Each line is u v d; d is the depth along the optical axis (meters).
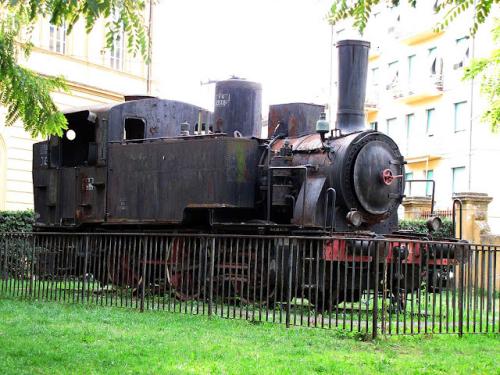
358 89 14.44
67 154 17.75
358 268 11.91
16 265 14.33
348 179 13.37
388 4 7.78
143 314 11.79
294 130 14.89
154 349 8.48
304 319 11.34
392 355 8.62
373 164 13.63
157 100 17.03
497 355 9.07
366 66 14.56
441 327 10.31
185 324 10.66
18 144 25.22
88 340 9.00
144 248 12.55
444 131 36.22
